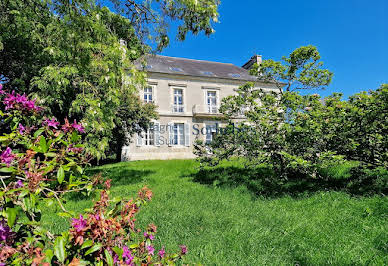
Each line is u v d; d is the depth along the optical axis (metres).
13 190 0.96
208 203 4.20
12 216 0.87
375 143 4.75
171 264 1.63
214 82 21.30
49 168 1.13
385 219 3.10
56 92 4.40
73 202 4.78
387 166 4.66
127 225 1.36
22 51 6.88
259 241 2.68
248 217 3.45
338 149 5.05
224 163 8.73
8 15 5.66
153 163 11.55
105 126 4.40
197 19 4.14
